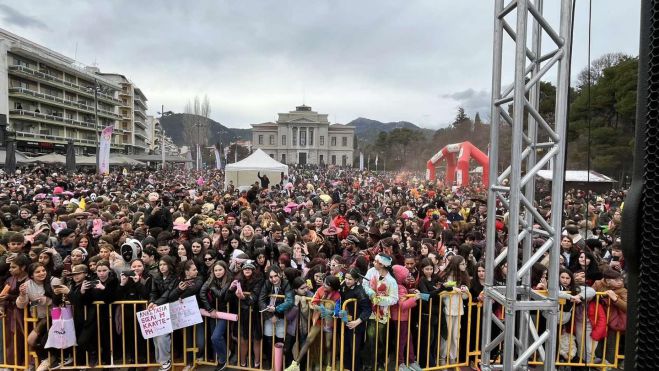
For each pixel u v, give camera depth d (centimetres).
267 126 11588
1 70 5122
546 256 622
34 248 580
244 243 710
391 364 547
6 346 522
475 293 564
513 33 346
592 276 607
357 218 1073
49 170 3375
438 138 8150
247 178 2789
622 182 2853
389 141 9969
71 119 6488
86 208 1156
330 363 523
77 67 6800
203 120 7425
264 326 538
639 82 143
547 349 329
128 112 9019
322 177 4906
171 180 3262
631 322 146
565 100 316
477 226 1021
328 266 621
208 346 558
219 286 545
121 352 543
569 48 313
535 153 364
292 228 820
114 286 532
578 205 1482
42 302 512
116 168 4909
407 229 936
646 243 138
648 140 136
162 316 520
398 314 529
